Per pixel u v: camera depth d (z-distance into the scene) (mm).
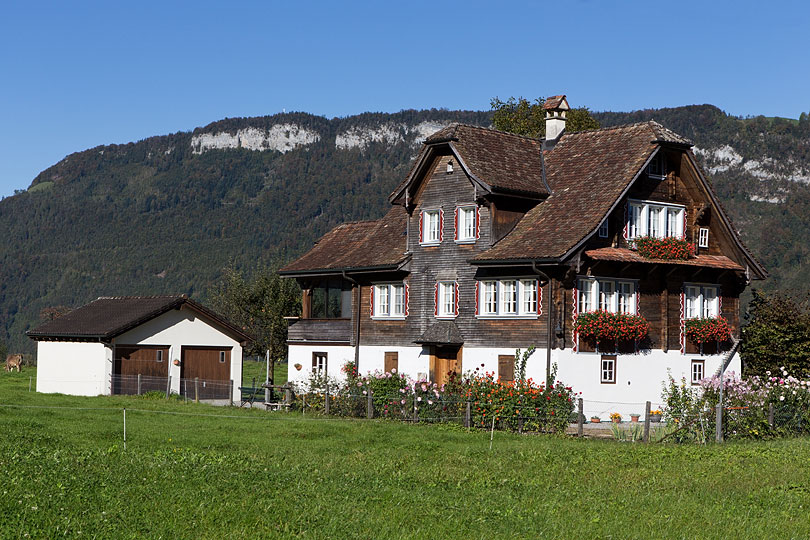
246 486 19078
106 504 16984
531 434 32750
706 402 31797
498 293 40438
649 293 41188
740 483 21781
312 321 48781
